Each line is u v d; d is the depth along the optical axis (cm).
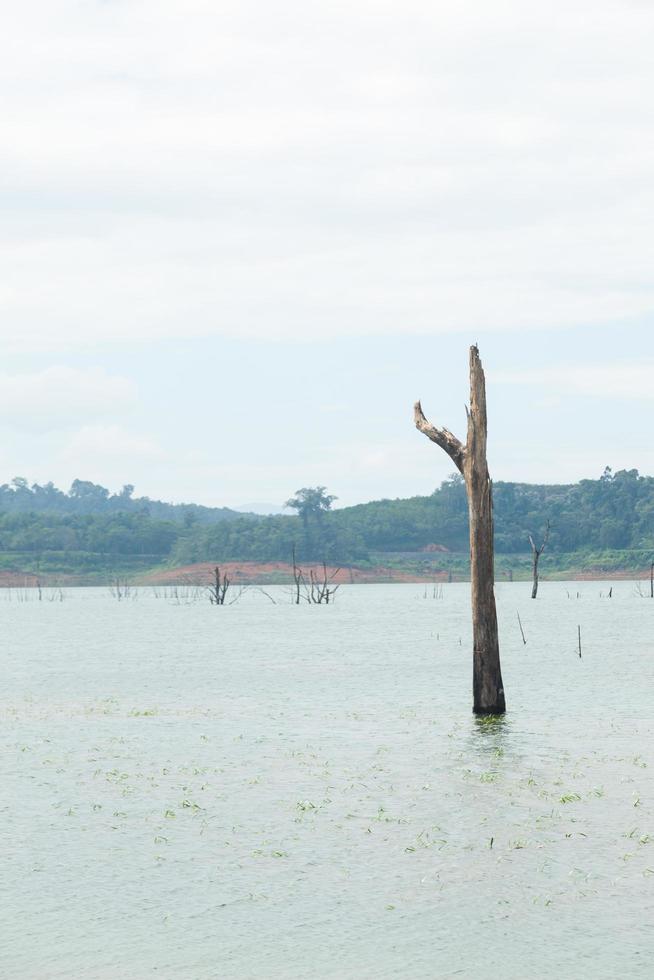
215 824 1988
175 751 2755
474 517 3194
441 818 2003
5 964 1362
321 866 1725
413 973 1325
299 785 2311
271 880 1661
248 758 2641
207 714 3462
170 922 1495
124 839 1895
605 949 1383
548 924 1466
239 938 1438
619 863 1712
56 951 1402
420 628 8556
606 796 2155
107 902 1574
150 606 14312
